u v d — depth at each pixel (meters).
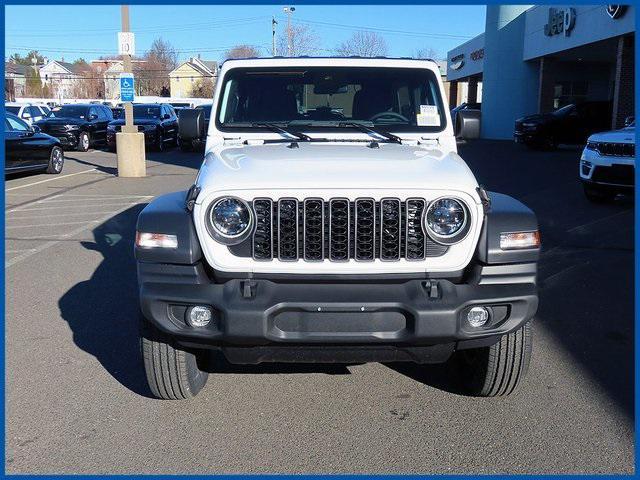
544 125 25.77
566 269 7.46
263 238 3.58
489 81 36.84
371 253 3.58
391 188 3.55
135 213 11.35
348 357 3.62
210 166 4.00
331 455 3.61
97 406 4.16
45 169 17.47
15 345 5.17
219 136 4.83
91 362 4.84
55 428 3.88
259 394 4.35
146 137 25.08
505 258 3.59
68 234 9.56
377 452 3.63
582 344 5.18
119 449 3.66
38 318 5.83
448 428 3.89
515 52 35.53
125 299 6.41
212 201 3.56
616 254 8.12
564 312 5.96
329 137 4.79
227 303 3.45
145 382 4.51
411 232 3.59
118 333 5.45
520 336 3.91
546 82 33.19
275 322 3.48
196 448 3.68
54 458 3.57
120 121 25.50
